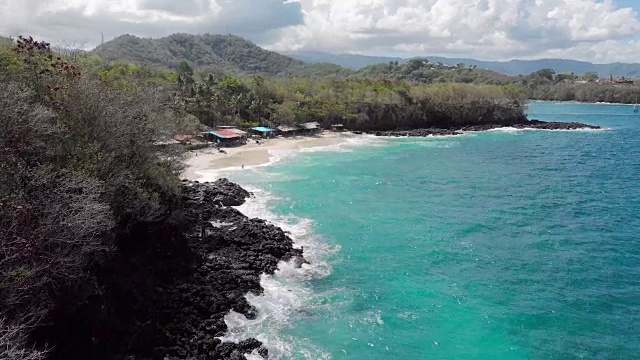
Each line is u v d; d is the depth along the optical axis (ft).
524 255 142.20
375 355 92.02
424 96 474.90
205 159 271.69
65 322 79.00
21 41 116.67
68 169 84.64
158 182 125.70
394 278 125.18
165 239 119.34
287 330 99.04
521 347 96.07
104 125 107.96
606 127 495.41
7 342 54.60
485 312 108.99
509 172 262.26
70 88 108.27
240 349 89.51
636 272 130.93
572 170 270.05
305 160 281.74
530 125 488.02
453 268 132.26
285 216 173.88
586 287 122.01
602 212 187.01
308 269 128.77
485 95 497.46
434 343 96.63
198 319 98.32
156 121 140.77
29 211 68.08
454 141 382.83
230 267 121.60
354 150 325.42
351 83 496.23
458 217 177.68
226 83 407.64
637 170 270.87
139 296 98.53
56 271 68.80
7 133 76.33
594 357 93.04
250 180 227.40
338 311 107.45
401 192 213.25
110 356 80.48
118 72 302.25
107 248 83.82
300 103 419.54
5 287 61.46
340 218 173.17
